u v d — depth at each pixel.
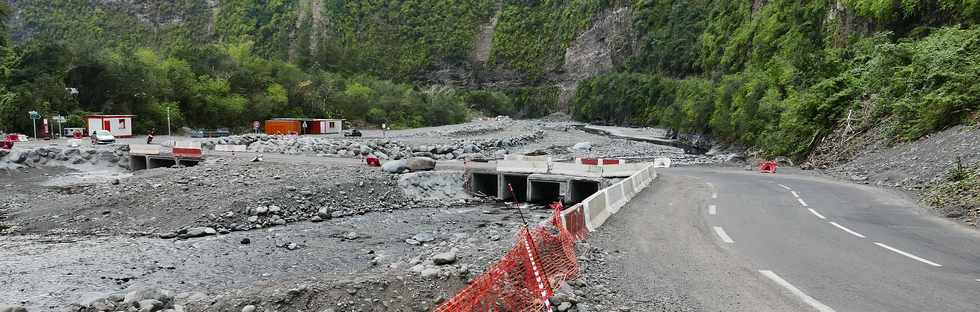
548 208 27.23
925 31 40.09
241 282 12.59
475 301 7.45
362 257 15.47
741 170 37.44
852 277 9.23
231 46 115.94
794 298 8.04
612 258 10.71
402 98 126.62
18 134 51.25
